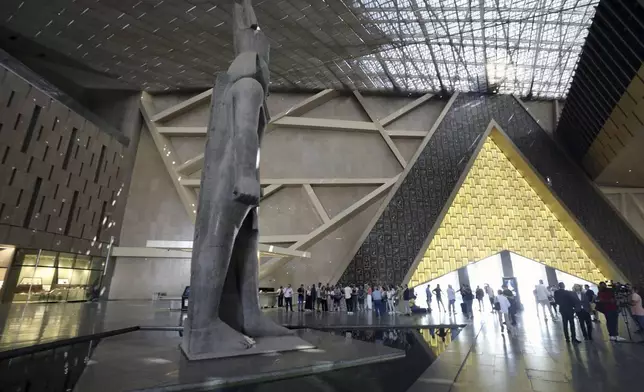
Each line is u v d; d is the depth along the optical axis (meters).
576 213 23.81
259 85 5.96
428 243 22.77
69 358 5.10
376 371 4.70
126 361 4.86
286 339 5.98
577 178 24.80
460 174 24.66
